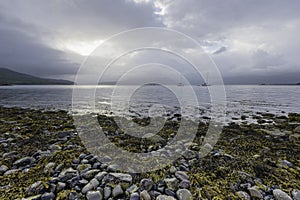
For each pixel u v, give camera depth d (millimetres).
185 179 1892
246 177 1979
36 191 1654
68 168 2080
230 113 7699
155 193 1665
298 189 1793
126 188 1722
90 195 1576
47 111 7699
